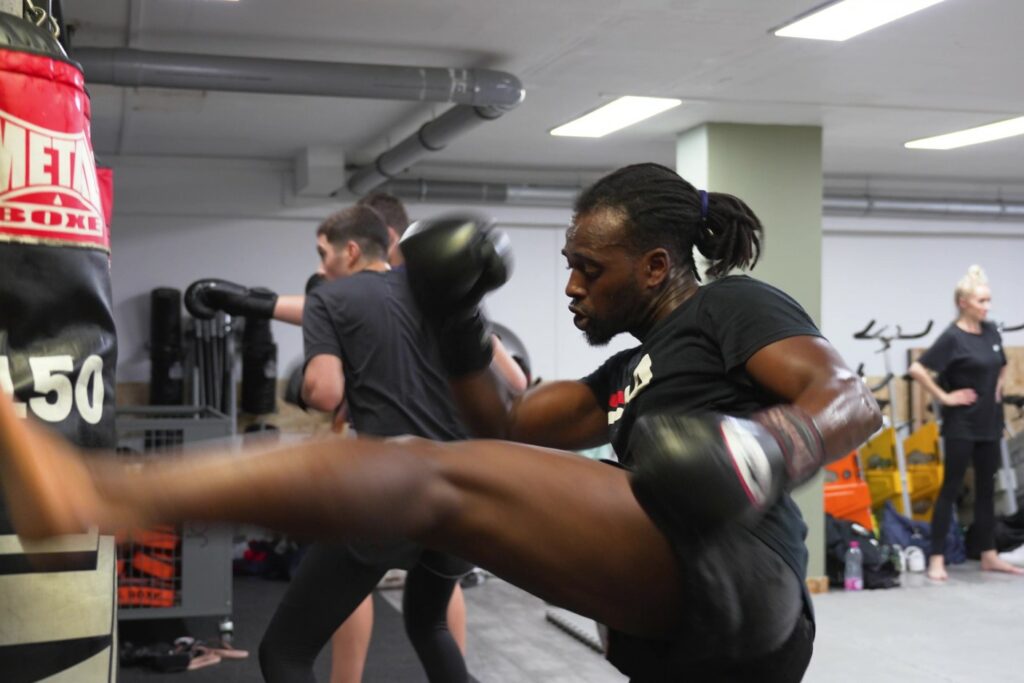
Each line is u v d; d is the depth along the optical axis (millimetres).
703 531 1012
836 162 7559
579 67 4848
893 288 8633
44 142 1325
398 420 2686
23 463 790
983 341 6246
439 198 7543
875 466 7148
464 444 1078
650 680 1362
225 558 4637
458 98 4625
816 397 1210
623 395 1553
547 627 5219
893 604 5559
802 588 1299
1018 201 8555
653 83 5121
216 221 7418
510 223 7879
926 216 8445
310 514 904
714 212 1508
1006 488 7133
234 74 4340
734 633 1134
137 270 7270
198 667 4492
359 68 4465
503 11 4031
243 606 5750
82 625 1323
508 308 7902
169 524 855
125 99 5508
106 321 1397
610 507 1072
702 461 977
